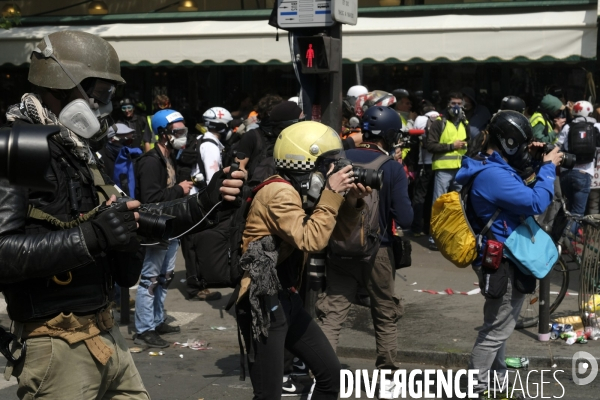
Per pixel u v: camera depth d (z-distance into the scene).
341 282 5.12
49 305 2.70
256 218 3.62
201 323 7.17
